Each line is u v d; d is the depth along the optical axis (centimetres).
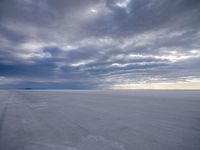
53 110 687
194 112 630
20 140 297
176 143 282
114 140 299
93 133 346
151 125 421
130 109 719
